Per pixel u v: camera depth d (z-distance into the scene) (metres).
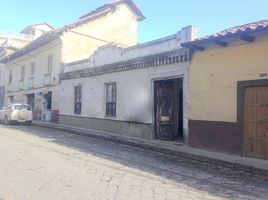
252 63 10.95
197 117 12.95
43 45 27.80
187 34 13.48
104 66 19.05
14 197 6.10
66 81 23.83
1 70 39.78
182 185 7.32
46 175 7.83
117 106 17.97
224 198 6.48
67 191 6.52
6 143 13.40
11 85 36.00
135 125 16.50
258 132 10.75
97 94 19.95
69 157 10.36
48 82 26.64
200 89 12.87
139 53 16.44
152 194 6.47
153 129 15.38
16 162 9.34
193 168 9.52
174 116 16.16
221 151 11.81
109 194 6.37
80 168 8.70
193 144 13.01
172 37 14.41
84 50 25.47
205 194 6.68
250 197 6.63
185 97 13.58
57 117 24.92
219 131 11.96
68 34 24.81
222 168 9.77
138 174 8.26
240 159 10.42
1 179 7.40
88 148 12.72
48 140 14.91
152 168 9.17
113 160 10.17
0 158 9.91
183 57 13.65
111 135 16.69
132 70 16.88
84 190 6.61
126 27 27.59
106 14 26.45
